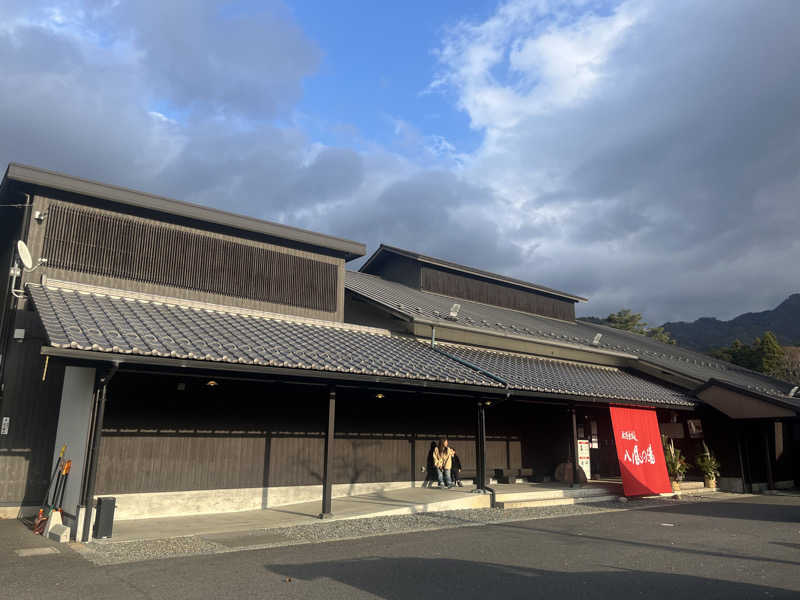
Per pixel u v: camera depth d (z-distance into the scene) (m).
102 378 8.84
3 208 12.78
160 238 13.80
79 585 6.11
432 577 6.62
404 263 23.23
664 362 22.34
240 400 12.19
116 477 10.39
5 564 7.04
